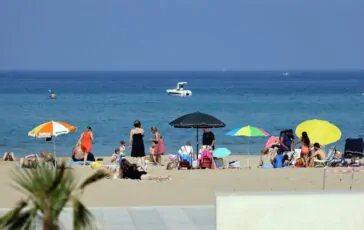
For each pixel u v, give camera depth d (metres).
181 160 95.69
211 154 96.56
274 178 81.44
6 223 36.88
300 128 97.25
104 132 184.88
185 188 74.00
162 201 66.69
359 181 79.81
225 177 82.00
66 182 38.09
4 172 84.62
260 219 42.19
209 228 55.47
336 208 42.47
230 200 42.00
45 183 37.53
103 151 144.88
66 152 142.12
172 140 164.38
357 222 42.59
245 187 75.25
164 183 76.88
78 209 37.75
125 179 78.88
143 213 60.69
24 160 90.50
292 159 100.00
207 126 99.62
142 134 95.88
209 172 86.31
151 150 108.06
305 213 42.28
